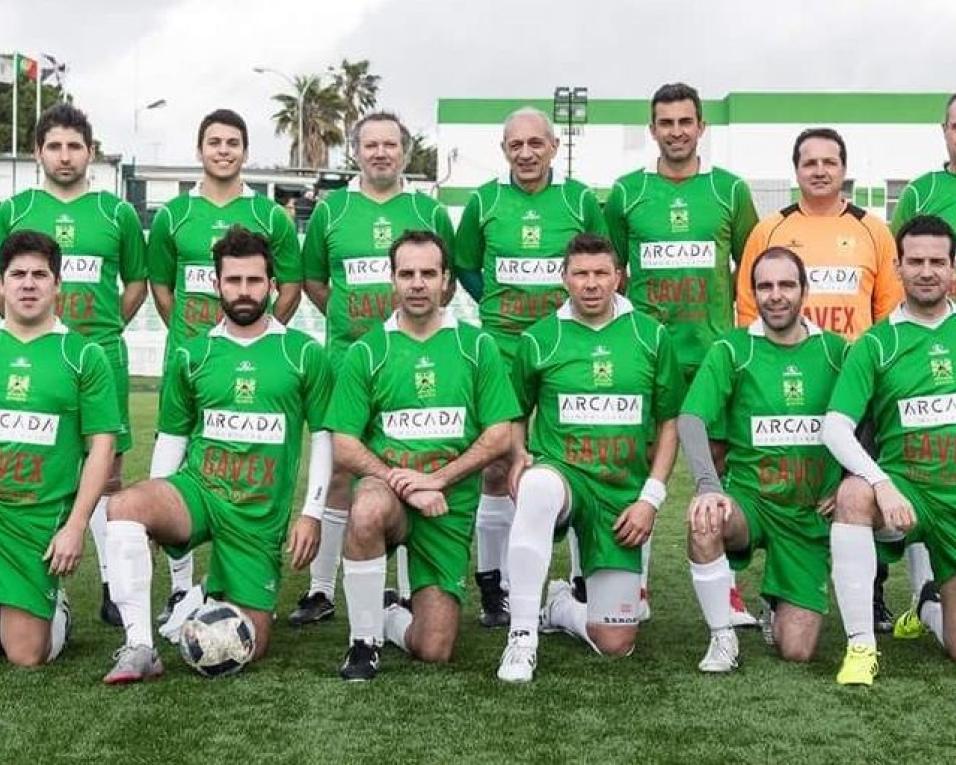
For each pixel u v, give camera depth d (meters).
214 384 4.39
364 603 4.12
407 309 4.36
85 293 5.36
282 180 27.47
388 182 5.41
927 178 5.31
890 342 4.34
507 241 5.34
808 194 5.17
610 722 3.63
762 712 3.74
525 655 4.14
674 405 4.56
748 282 5.27
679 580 5.89
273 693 3.93
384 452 4.40
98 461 4.34
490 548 5.11
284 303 5.65
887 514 4.05
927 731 3.55
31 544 4.27
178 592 5.19
